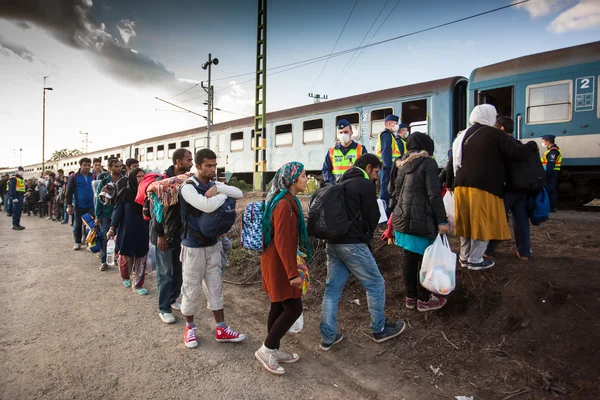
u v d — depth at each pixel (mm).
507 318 2910
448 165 3609
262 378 2588
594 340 2426
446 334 3002
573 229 4750
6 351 2932
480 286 3268
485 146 3137
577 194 7789
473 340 2867
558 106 7422
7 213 14375
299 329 2875
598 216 6266
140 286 4434
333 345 3088
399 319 3324
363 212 2852
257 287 4652
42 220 12586
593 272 3078
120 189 4309
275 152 14109
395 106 10578
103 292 4449
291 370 2715
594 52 7074
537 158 3248
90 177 7047
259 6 11211
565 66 7344
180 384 2494
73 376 2568
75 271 5402
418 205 3059
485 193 3148
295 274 2529
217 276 3119
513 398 2287
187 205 2988
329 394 2414
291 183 2670
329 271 3021
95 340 3148
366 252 2865
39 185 13852
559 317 2717
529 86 7789
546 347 2561
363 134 11305
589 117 7074
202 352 2957
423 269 3016
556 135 7438
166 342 3123
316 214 2748
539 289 3006
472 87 8641
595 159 7031
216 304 3090
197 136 18453
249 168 15352
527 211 3525
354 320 3480
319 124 12547
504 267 3414
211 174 3021
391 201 3609
